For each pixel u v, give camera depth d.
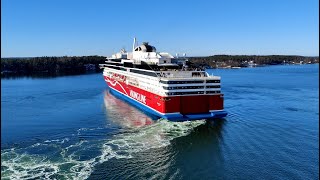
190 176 50.41
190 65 101.50
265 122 82.75
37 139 67.62
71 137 69.00
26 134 71.50
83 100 120.69
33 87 165.75
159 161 55.81
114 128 76.62
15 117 89.75
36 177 48.56
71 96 131.62
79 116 90.44
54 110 100.06
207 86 83.56
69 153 58.81
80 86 168.88
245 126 78.44
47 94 137.50
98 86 168.00
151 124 80.19
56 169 51.66
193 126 77.81
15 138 68.44
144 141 66.50
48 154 58.28
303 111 98.25
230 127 77.44
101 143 64.81
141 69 99.31
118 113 94.69
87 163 54.22
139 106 101.88
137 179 48.88
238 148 62.59
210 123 80.94
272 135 70.88
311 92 145.25
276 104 111.31
